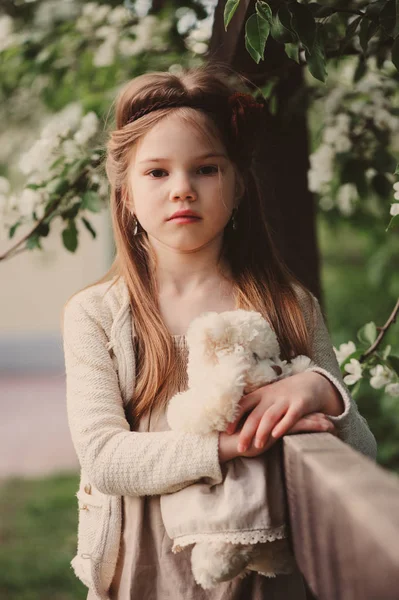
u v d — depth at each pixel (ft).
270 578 5.15
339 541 3.20
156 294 5.90
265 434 4.72
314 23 5.88
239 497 4.74
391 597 2.56
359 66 8.75
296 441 4.36
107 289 5.98
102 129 8.84
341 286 20.52
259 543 4.82
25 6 12.35
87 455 5.17
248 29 5.63
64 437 33.37
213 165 5.65
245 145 5.90
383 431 14.99
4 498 24.25
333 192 10.45
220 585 5.08
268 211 8.27
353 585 2.99
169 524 4.91
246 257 6.26
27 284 57.72
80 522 5.63
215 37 8.82
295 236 8.41
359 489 3.12
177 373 5.53
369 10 6.65
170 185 5.56
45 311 58.13
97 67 11.94
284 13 5.87
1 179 9.00
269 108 8.38
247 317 5.04
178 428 4.89
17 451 30.96
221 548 4.72
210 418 4.76
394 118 9.18
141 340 5.68
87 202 8.37
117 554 5.33
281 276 6.27
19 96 14.73
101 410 5.34
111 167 6.17
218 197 5.62
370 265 18.42
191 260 5.90
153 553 5.18
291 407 4.80
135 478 4.97
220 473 4.82
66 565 17.76
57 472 27.32
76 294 6.11
